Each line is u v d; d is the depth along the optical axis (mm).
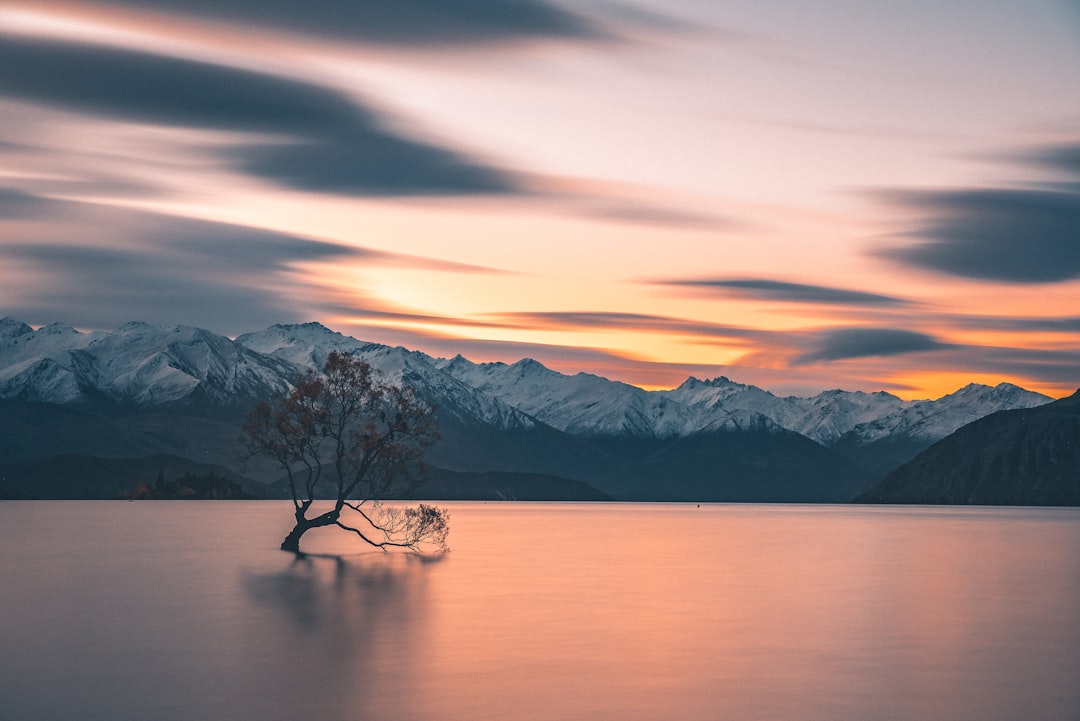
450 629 43500
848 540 115688
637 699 31141
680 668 35625
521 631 43000
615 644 40094
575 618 46875
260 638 40969
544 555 87000
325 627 43719
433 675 34281
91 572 67312
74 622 44969
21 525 137750
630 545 103438
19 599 52781
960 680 33938
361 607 49906
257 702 30594
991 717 29312
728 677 34219
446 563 76562
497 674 34438
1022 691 32375
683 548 99062
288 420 86688
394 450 86438
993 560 83625
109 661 36375
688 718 29078
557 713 29547
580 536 122438
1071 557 87312
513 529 142250
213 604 50875
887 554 91188
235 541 102375
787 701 31000
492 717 29078
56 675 34094
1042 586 62062
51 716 29125
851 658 37625
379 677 33969
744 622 46125
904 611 50156
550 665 36000
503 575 66812
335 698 31109
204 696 31328
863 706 30469
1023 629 44562
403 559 80062
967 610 50656
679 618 47250
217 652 38062
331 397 86750
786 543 109188
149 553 85000
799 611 49969
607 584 61656
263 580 62375
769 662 36781
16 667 35344
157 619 45875
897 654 38469
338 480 87562
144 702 30625
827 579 66125
